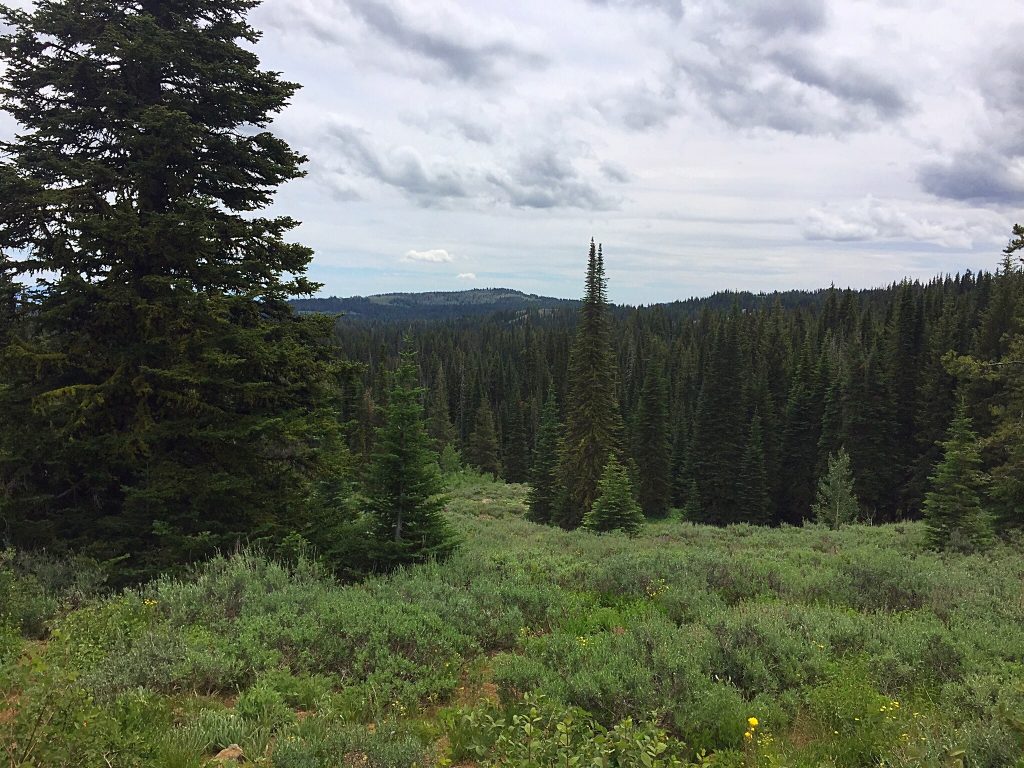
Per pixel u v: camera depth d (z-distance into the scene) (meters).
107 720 4.01
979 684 5.93
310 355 11.68
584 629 8.59
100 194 10.23
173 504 10.20
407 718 5.73
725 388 50.16
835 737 5.40
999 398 37.84
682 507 53.56
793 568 11.97
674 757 4.36
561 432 45.41
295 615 7.45
